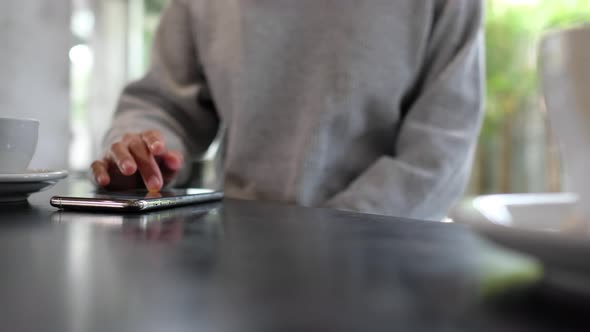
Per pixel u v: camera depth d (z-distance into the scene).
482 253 0.23
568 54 0.22
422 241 0.26
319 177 0.82
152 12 2.34
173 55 0.96
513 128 2.33
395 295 0.16
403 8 0.81
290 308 0.15
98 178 0.54
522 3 2.32
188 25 0.98
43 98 1.78
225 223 0.33
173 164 0.58
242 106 0.87
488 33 2.36
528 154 2.28
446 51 0.82
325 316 0.14
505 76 2.34
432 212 0.77
